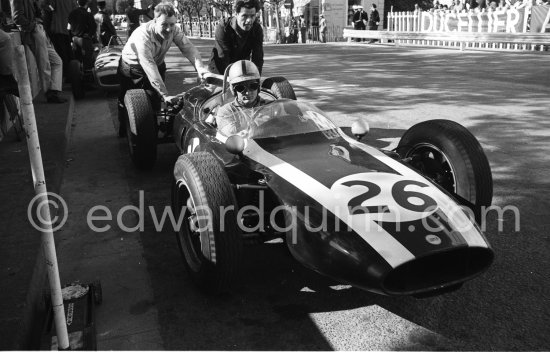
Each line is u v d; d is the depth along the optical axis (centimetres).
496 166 551
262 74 1352
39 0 1101
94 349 265
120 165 620
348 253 277
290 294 333
